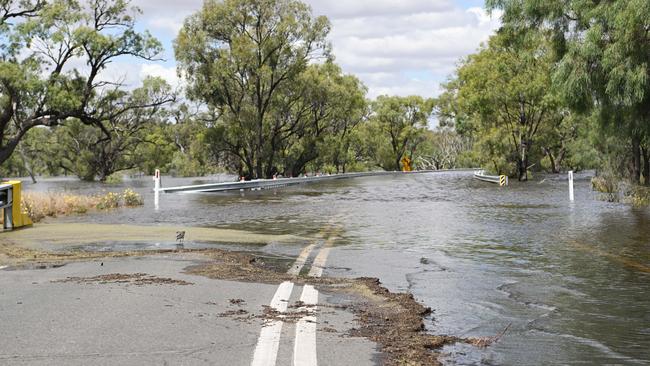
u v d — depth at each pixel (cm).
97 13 4944
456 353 538
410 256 1180
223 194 3919
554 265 1062
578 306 739
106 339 544
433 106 11531
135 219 2069
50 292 748
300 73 6700
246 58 5928
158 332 568
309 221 1984
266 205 2822
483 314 696
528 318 677
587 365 509
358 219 2055
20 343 532
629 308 729
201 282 824
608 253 1198
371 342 549
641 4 1723
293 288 796
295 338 557
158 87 5666
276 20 6047
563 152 8306
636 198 2642
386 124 11638
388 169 12062
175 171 12212
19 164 11819
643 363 514
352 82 8100
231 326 594
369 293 777
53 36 4616
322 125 7894
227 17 5931
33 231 1566
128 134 8625
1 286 790
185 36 5925
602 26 1983
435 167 14712
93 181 9325
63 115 4991
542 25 2358
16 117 4897
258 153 6450
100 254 1110
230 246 1312
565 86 2078
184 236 1467
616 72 1900
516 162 6222
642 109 2191
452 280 922
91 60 4956
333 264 1079
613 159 3650
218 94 6156
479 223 1858
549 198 3116
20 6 5125
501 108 5919
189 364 479
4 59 4697
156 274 886
